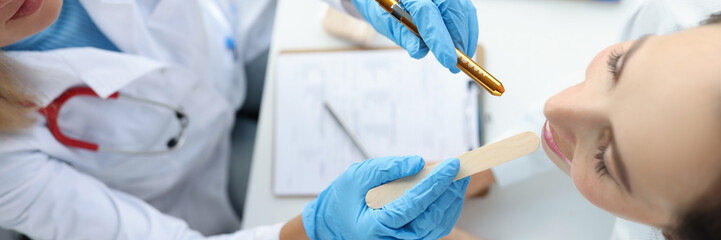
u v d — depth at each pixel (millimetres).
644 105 488
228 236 953
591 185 562
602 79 551
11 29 728
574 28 1071
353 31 1083
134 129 1050
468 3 819
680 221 503
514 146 630
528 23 1084
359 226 747
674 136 464
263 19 1392
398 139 1033
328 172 1041
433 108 1037
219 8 1291
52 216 863
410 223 742
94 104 983
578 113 549
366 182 732
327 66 1083
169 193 1237
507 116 1036
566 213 999
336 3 977
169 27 1081
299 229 871
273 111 1087
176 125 1113
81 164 975
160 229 923
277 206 1049
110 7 921
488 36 1084
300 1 1135
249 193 1061
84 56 902
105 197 909
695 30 507
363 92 1063
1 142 808
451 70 715
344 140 1048
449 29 780
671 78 476
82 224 876
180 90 1083
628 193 521
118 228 889
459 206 755
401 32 801
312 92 1076
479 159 651
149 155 1075
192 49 1104
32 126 856
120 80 936
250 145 1370
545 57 1059
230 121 1254
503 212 1017
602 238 980
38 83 868
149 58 1080
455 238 974
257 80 1391
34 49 896
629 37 860
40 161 869
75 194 879
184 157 1145
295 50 1107
